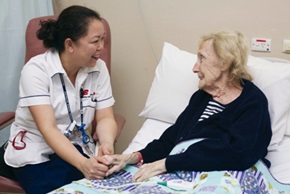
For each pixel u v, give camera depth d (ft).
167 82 6.89
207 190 4.46
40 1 8.00
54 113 5.87
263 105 5.27
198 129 5.42
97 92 6.31
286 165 5.60
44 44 5.93
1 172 6.09
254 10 6.88
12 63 7.68
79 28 5.41
